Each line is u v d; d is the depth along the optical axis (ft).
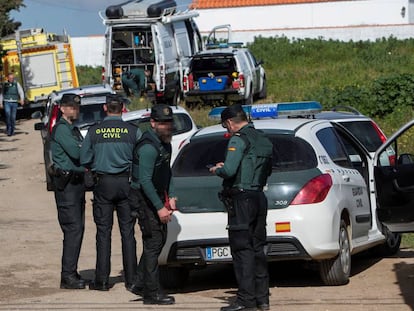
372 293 51.72
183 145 55.26
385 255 66.85
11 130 172.86
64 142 52.16
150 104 153.38
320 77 203.10
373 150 72.28
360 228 57.72
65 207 53.11
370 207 61.16
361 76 199.11
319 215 50.90
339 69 212.23
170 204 47.67
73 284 53.72
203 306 47.98
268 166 45.34
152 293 48.49
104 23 168.04
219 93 162.91
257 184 44.78
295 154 52.54
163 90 166.20
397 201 51.85
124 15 168.25
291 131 54.08
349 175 56.90
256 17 343.87
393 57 222.28
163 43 167.73
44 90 201.77
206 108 163.94
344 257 54.24
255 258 45.32
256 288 45.65
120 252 70.13
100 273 52.70
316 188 51.26
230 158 44.11
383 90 147.13
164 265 53.16
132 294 51.49
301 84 197.77
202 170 52.65
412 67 208.64
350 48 241.96
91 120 101.14
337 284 54.34
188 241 51.55
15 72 200.34
